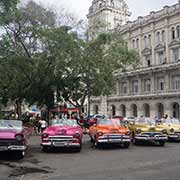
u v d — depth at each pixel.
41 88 31.25
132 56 37.69
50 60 30.36
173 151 17.77
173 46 64.38
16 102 38.09
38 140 25.20
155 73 66.81
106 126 19.70
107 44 36.06
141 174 10.87
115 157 15.44
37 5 34.16
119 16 87.81
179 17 63.16
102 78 33.62
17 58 30.81
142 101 69.31
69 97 34.09
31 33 32.84
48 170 12.13
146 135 20.84
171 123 25.22
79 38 34.16
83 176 10.80
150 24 70.06
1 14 22.48
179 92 60.47
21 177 10.88
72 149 18.72
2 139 14.77
